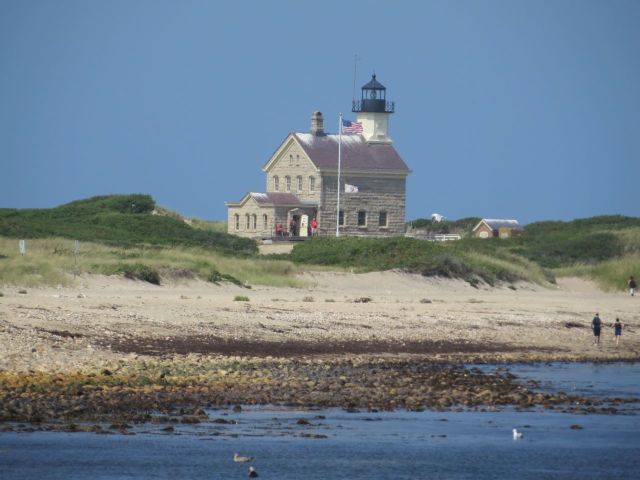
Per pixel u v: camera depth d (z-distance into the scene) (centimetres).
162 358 13188
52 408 10300
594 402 12006
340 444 9812
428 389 12206
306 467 9138
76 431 9750
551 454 9750
